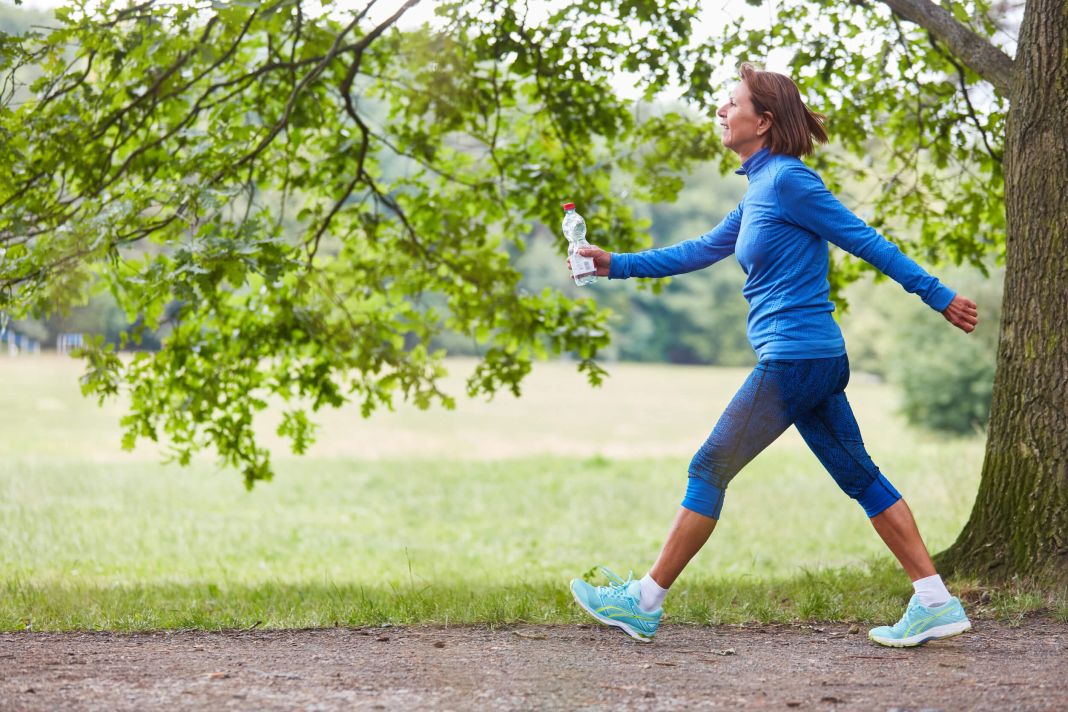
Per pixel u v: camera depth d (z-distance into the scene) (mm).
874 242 4039
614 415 50938
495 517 18812
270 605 5906
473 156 10328
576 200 9852
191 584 8562
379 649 4312
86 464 23516
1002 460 5715
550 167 10125
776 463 25125
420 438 38156
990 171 9102
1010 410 5695
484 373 10148
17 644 4484
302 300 9773
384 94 9844
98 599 6297
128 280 7000
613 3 8602
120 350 8844
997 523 5684
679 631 4727
